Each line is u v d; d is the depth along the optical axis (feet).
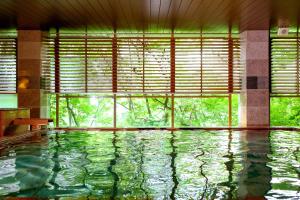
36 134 21.20
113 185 9.41
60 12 20.10
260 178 10.18
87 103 39.65
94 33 26.18
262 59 24.86
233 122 38.34
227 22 22.65
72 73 26.50
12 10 19.57
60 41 26.21
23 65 24.75
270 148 16.03
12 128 19.47
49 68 26.04
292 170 11.30
